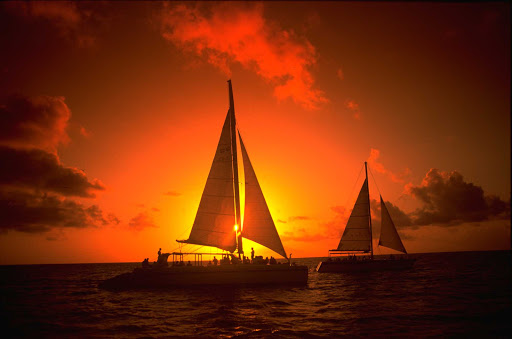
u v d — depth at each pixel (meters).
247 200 29.84
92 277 55.59
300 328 15.47
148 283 27.31
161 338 14.20
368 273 42.88
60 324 16.98
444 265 65.56
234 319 17.48
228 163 29.92
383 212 45.66
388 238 44.94
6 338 14.62
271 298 23.84
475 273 44.41
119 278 27.89
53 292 30.75
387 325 15.78
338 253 45.16
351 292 26.73
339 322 16.52
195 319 17.64
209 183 30.02
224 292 25.94
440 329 15.02
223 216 29.30
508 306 20.22
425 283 32.81
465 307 19.98
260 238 29.19
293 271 28.33
